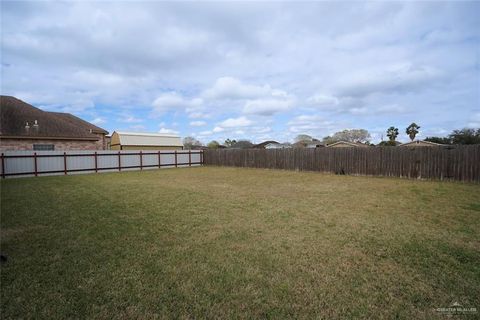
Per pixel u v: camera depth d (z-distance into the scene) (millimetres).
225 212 5371
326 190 8297
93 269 2850
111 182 10719
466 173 9984
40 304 2207
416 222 4562
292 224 4496
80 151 15422
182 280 2607
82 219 4871
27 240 3756
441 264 2930
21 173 13172
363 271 2785
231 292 2389
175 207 5855
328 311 2109
